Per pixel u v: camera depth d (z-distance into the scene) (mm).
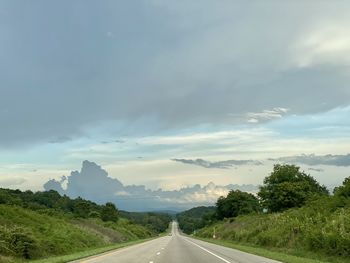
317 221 44500
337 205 49219
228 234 90688
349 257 30328
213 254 35844
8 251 34344
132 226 150125
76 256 34719
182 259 30188
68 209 149125
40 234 46500
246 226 84625
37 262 29078
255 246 52219
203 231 149125
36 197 139750
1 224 45906
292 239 43719
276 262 26562
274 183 90625
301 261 26828
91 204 167500
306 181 88438
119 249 46781
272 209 87750
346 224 35688
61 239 48219
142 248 48438
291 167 91375
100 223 108625
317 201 56812
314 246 35969
